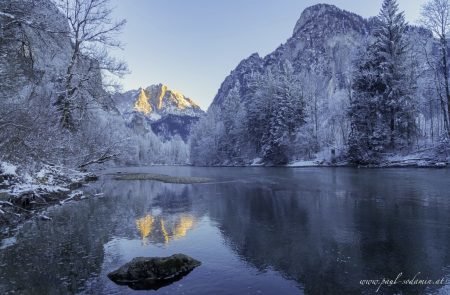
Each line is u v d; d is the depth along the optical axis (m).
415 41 40.53
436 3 33.38
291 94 61.81
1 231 10.20
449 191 15.41
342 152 47.75
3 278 6.14
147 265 6.08
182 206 14.78
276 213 12.18
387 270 6.13
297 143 57.81
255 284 5.67
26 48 13.87
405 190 16.36
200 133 109.69
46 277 6.15
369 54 42.34
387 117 39.97
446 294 5.09
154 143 163.00
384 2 41.09
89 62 20.94
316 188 19.39
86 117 23.02
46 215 12.80
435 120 47.88
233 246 8.02
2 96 14.13
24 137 14.53
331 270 6.23
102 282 5.87
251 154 76.94
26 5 11.85
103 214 12.91
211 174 41.56
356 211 11.80
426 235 8.34
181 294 5.31
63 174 19.41
